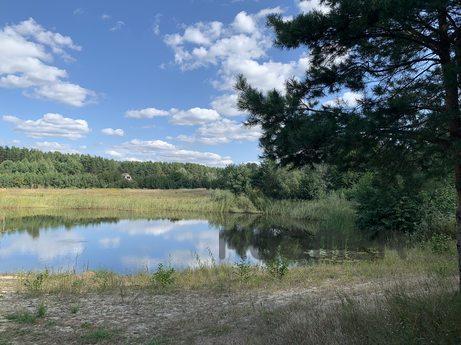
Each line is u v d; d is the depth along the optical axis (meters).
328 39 5.70
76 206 58.38
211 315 8.07
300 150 5.56
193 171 131.88
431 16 5.21
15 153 134.62
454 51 5.25
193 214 50.12
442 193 19.28
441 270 9.31
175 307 8.87
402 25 5.29
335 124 5.10
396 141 5.39
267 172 51.69
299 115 5.52
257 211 51.38
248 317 7.70
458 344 4.39
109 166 141.00
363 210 24.42
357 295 8.48
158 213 51.62
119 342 6.66
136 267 17.11
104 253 21.39
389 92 5.71
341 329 5.36
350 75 5.93
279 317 7.05
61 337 6.88
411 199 20.86
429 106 5.25
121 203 57.66
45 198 59.72
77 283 11.52
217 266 14.34
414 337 4.56
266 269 13.38
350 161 5.96
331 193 44.75
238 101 5.79
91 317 8.10
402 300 5.54
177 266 17.08
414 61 5.86
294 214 43.34
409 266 11.98
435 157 5.73
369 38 5.72
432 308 5.01
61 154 143.12
